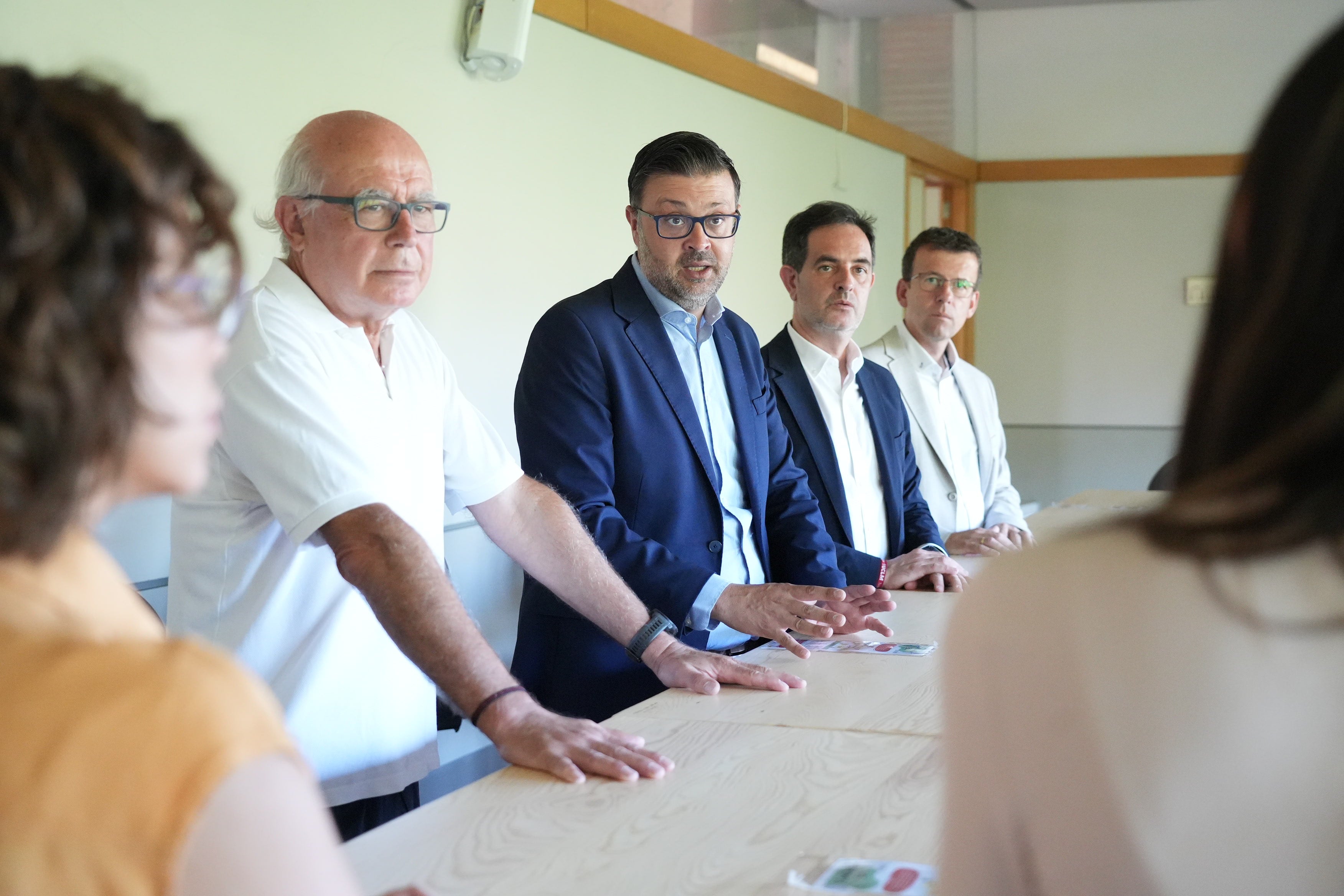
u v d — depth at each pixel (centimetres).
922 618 226
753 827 118
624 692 222
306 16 337
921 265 368
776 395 301
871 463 315
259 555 173
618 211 486
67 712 49
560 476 222
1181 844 54
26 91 52
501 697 144
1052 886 59
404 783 182
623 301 238
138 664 51
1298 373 52
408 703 184
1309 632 52
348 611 177
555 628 226
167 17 296
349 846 115
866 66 712
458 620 149
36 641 52
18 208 49
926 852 110
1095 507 423
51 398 50
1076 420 837
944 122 809
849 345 315
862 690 171
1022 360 845
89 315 51
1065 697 57
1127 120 822
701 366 247
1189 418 58
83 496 54
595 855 112
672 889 104
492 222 415
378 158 181
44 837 48
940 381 373
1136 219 821
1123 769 55
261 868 49
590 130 466
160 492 60
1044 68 833
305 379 166
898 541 315
